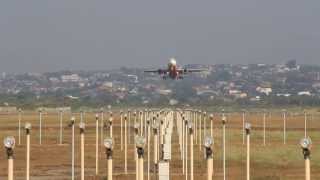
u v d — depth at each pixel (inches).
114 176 6855.3
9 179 3319.4
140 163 3371.1
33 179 6943.9
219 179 6648.6
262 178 6771.7
